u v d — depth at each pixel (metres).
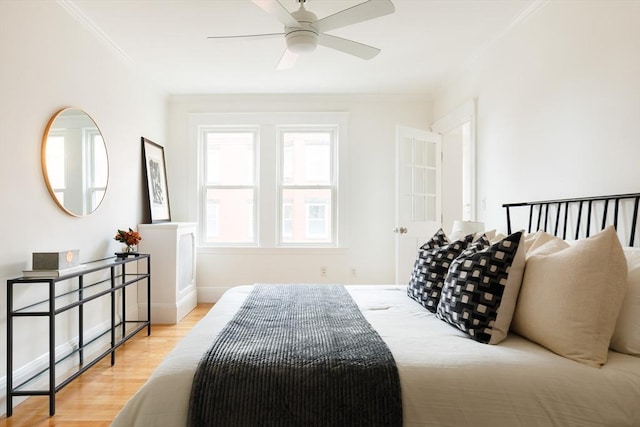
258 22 2.72
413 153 4.04
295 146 4.58
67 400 2.10
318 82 4.03
